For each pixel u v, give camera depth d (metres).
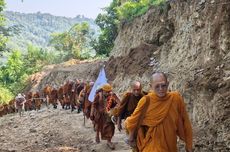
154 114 5.09
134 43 27.06
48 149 12.25
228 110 10.13
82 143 12.87
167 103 5.12
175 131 5.16
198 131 10.82
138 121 5.20
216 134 10.01
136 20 28.09
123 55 28.53
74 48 71.88
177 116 5.17
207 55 13.65
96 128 12.49
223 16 12.90
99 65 38.19
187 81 13.26
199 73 12.84
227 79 11.05
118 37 32.47
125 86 23.42
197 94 12.07
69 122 17.47
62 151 11.82
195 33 15.71
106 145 11.95
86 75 39.41
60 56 74.69
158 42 22.66
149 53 22.83
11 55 68.94
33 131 16.02
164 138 5.09
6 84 65.00
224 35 12.66
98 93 11.82
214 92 11.16
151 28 23.98
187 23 17.50
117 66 27.41
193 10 16.72
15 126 18.19
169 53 19.64
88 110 15.26
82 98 16.77
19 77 67.62
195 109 11.88
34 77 54.00
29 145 13.22
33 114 23.69
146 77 21.08
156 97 5.14
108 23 52.75
